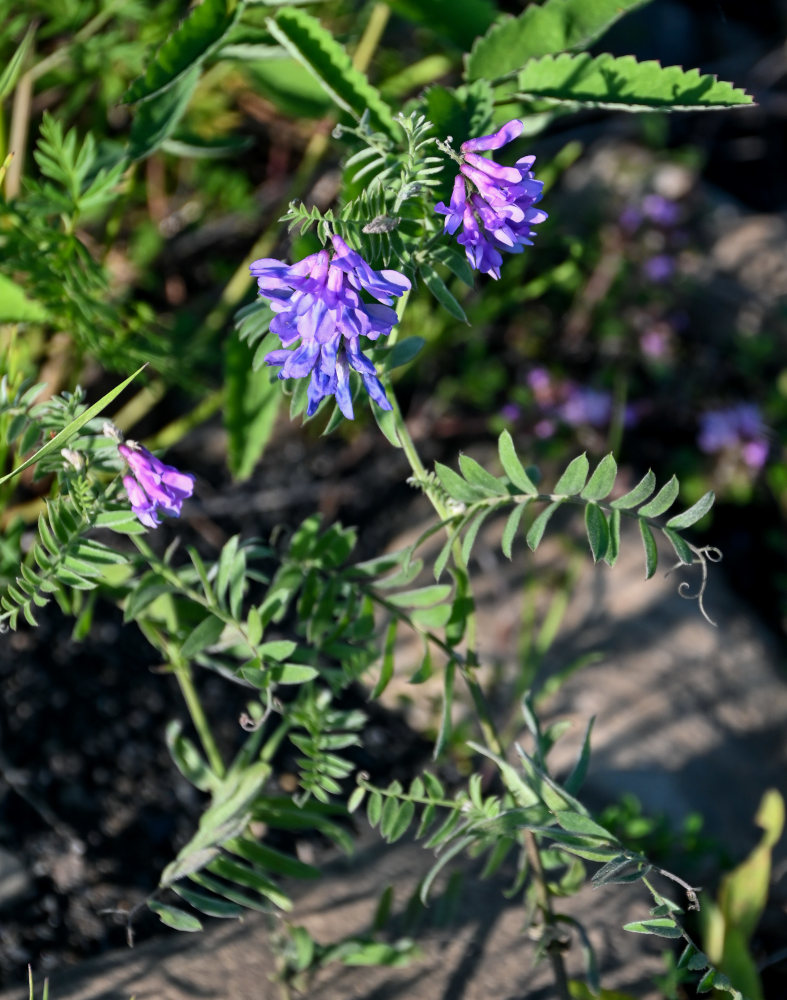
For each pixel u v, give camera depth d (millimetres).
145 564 480
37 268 488
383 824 447
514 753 547
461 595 452
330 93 476
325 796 461
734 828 543
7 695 536
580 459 416
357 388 429
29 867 509
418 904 497
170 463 615
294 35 479
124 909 505
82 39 571
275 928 490
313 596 461
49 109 618
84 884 509
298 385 435
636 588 600
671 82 468
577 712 560
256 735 469
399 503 636
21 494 565
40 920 501
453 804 448
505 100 483
